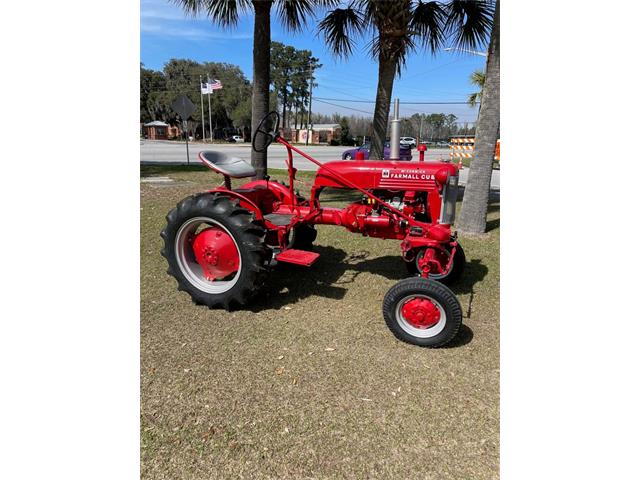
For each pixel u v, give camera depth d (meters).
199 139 57.25
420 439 2.02
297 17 7.39
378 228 3.49
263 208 4.08
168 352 2.74
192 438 2.01
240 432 2.05
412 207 3.39
